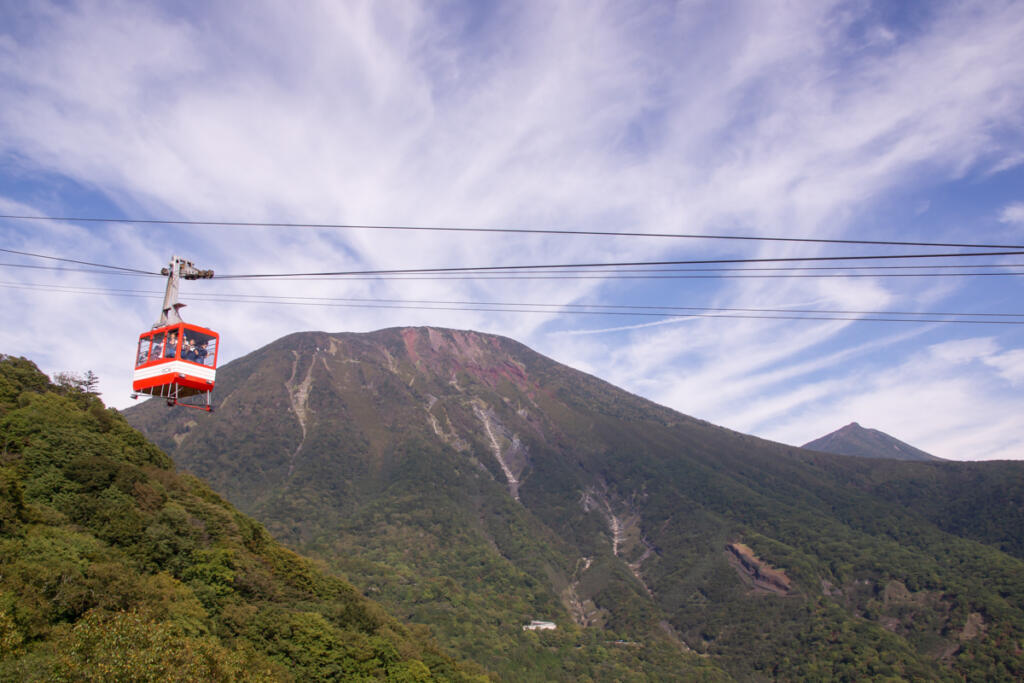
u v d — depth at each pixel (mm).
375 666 95688
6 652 48875
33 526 73812
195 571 89125
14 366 114812
